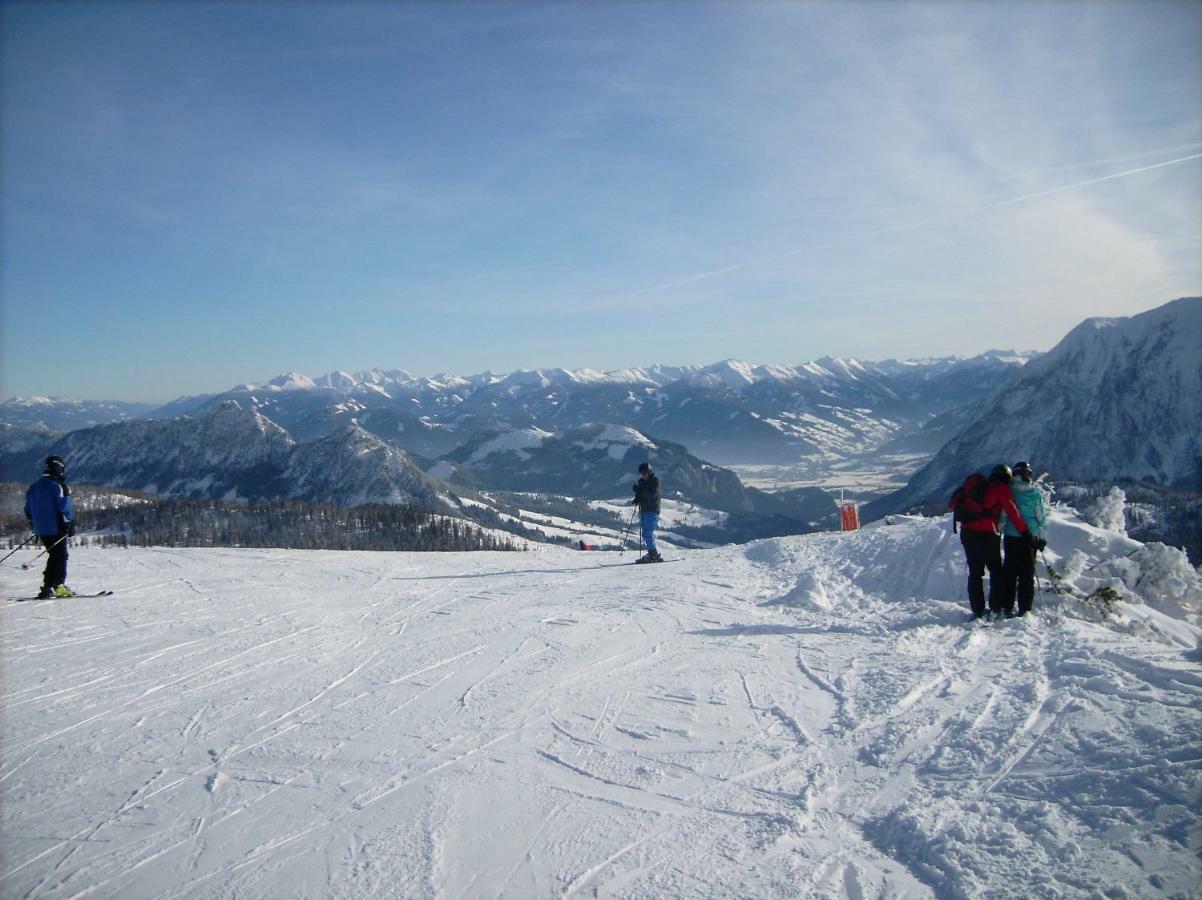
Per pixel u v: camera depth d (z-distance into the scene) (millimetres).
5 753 5637
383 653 8242
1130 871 3471
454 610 10578
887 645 7547
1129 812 3877
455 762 5301
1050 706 5297
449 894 3758
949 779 4562
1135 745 4438
